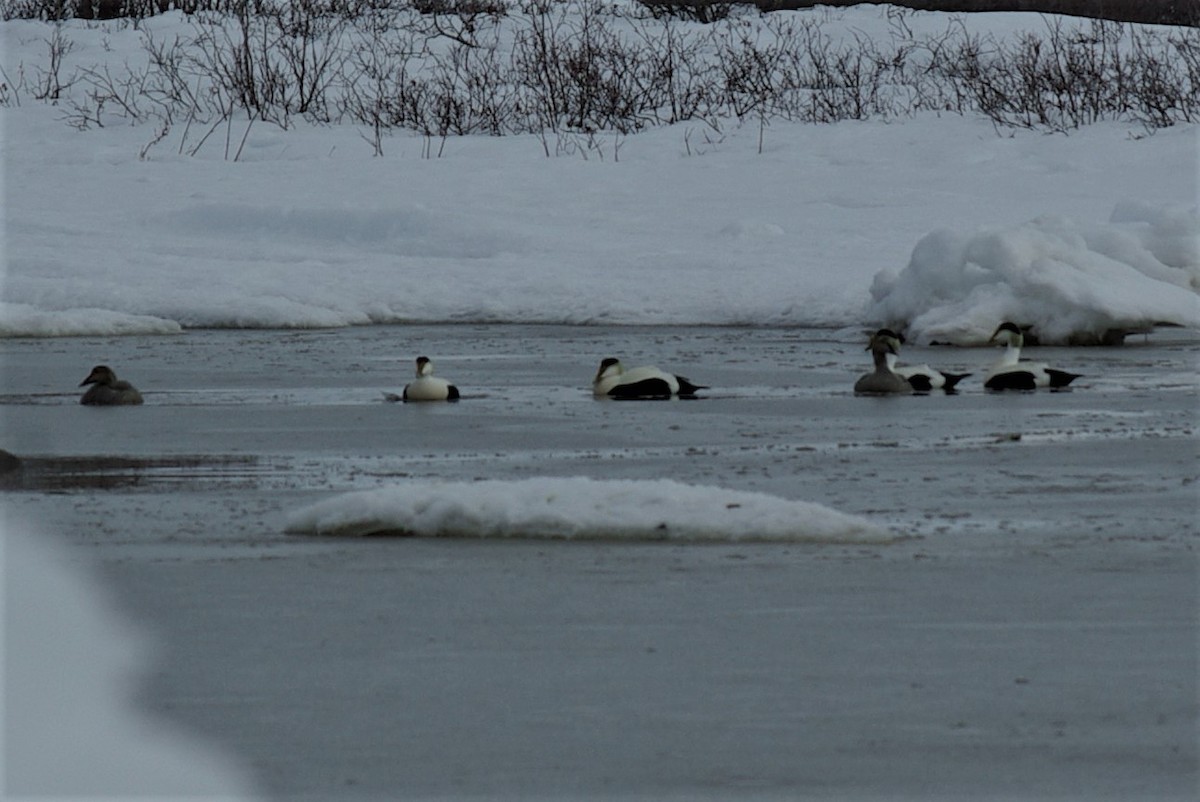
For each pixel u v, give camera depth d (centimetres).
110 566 3259
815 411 5556
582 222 10169
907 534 3531
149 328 8025
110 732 2322
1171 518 3684
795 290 8475
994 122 11981
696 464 4475
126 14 15200
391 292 8662
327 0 15300
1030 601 2959
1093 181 10631
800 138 11969
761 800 2091
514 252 9531
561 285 8606
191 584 3117
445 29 14638
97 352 7331
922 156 11438
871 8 15238
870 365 6844
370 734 2319
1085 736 2286
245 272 9056
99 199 10950
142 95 13262
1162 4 14850
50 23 14825
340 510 3584
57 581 3120
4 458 4497
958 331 7644
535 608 2934
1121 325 7700
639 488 3612
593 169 11406
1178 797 2084
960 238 8081
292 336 7888
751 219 10075
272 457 4662
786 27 14600
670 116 12875
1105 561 3259
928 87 13125
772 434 5034
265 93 13162
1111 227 8475
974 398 5916
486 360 7019
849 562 3259
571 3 15300
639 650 2684
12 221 10331
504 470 4400
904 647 2691
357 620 2862
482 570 3212
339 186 11094
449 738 2300
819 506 3531
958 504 3869
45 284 8669
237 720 2381
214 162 11900
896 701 2430
